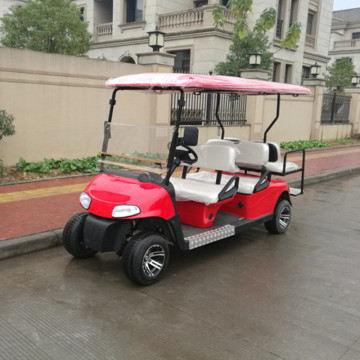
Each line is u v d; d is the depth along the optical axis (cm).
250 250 476
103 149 422
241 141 551
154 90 441
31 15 1219
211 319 314
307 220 614
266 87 454
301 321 314
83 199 391
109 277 386
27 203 583
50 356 262
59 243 468
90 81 856
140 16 1808
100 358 261
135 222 384
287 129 1480
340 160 1222
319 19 2152
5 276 380
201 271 409
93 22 1958
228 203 495
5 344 273
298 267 426
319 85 1577
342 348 279
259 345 280
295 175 945
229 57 1437
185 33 1589
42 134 798
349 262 444
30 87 764
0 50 711
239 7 813
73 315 313
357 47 3006
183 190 431
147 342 280
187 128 363
